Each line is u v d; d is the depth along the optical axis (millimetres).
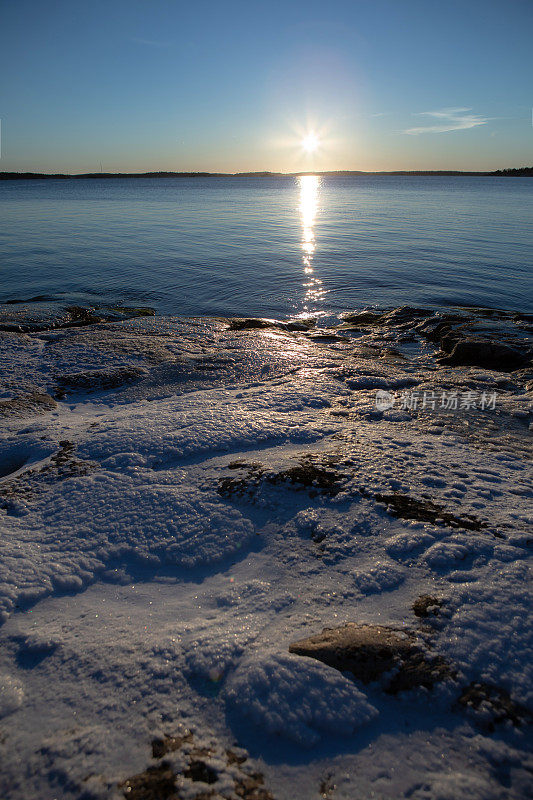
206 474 3449
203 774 1477
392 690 1754
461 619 2055
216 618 2162
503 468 3588
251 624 2100
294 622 2102
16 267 18609
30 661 1971
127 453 3777
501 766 1497
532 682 1766
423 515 2869
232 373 6512
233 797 1404
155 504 3076
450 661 1860
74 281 16516
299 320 11812
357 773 1479
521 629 1992
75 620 2201
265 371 6594
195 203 57500
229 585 2396
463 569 2400
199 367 6734
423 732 1611
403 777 1462
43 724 1668
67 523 2949
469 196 68438
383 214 40281
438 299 14250
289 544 2684
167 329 9211
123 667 1898
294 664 1813
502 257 19828
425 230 28797
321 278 16969
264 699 1703
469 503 3012
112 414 5141
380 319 11914
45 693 1801
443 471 3463
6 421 4961
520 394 5918
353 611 2160
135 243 24750
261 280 16781
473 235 26219
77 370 6660
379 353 8539
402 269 18062
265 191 100875
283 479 3293
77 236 27188
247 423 4367
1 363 6906
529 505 3012
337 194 82125
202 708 1719
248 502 3066
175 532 2807
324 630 2031
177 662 1910
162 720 1675
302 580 2396
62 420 4953
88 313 11656
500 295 14492
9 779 1477
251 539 2742
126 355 7277
